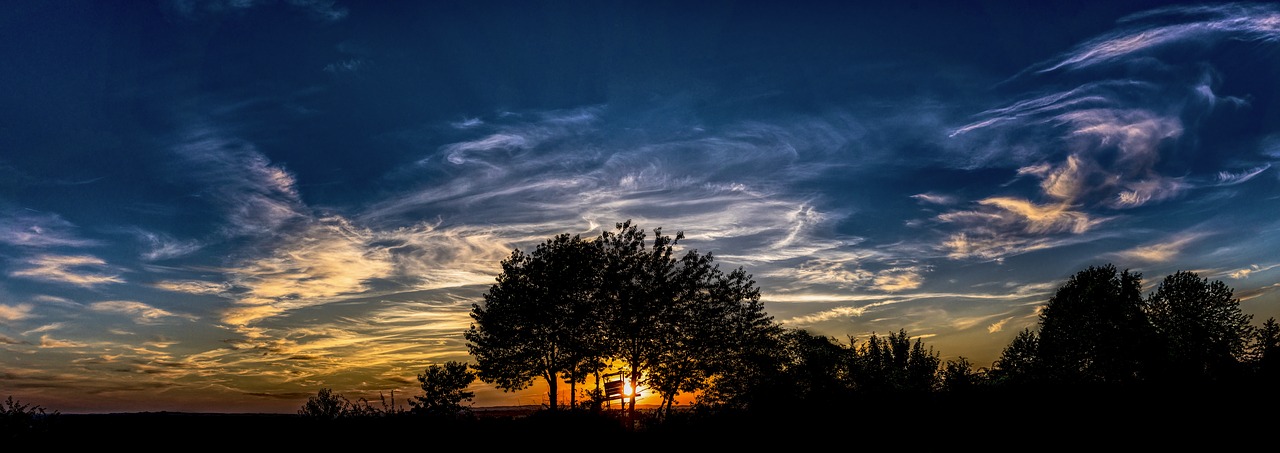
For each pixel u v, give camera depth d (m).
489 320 36.09
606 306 35.19
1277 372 14.93
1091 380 18.09
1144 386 15.93
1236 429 13.34
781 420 17.81
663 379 33.09
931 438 15.59
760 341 31.89
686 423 19.42
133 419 21.22
